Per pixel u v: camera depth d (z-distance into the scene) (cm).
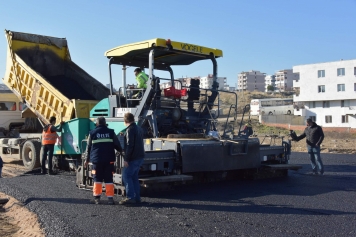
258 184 895
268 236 511
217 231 533
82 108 1036
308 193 786
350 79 5688
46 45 1289
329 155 1609
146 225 561
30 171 1128
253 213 625
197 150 789
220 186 870
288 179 968
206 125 941
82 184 827
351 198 738
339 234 518
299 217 600
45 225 578
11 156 1293
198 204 688
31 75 1177
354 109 5678
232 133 905
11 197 775
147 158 745
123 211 640
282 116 5684
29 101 1212
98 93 1191
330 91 5884
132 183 687
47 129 1046
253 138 905
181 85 905
